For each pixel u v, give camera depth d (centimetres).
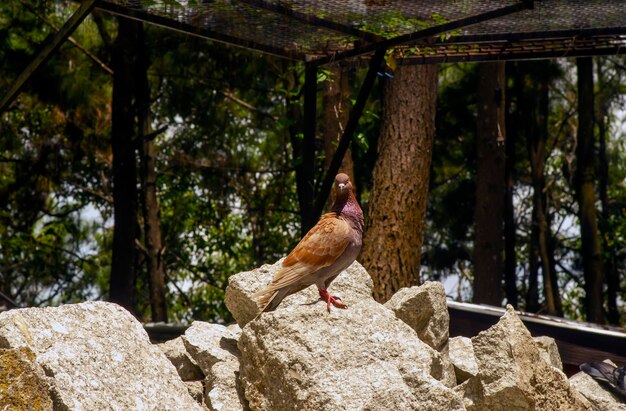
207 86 2008
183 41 1839
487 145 1722
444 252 2414
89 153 1997
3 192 2091
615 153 2623
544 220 2261
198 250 2569
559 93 2305
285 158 2370
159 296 2016
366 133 1900
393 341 553
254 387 548
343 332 550
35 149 2016
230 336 650
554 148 2670
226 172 2258
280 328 545
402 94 1015
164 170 2303
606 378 702
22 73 684
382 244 996
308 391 512
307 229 909
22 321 476
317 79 923
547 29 775
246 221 2584
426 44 812
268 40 810
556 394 573
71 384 451
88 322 502
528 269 2822
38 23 1823
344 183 587
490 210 1714
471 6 684
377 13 707
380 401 506
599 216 2461
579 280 2714
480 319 866
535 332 858
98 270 2425
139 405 477
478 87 1741
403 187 1004
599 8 700
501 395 553
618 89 2323
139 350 511
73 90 1658
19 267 2412
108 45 1736
